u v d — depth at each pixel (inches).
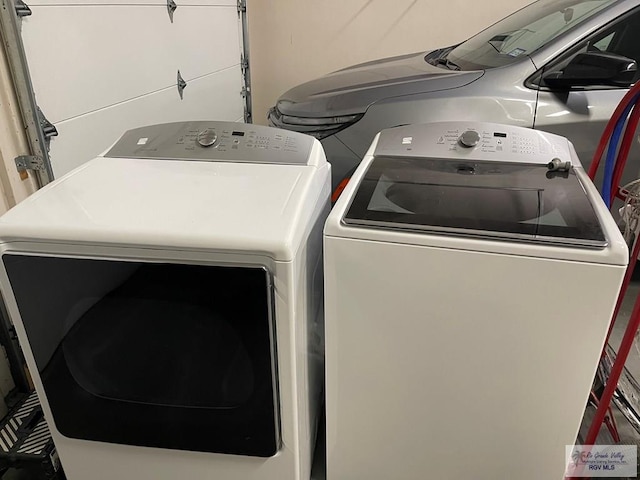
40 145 69.1
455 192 52.4
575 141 85.9
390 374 51.2
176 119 115.0
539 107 84.8
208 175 55.3
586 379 47.1
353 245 45.5
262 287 42.7
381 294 47.0
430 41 154.9
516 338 46.3
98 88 83.9
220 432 51.1
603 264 41.5
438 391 51.1
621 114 54.8
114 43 87.7
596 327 44.3
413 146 63.4
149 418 51.7
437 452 55.3
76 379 51.2
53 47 72.1
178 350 48.4
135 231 42.9
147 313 46.8
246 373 47.7
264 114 173.6
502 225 45.3
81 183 53.4
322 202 59.0
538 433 51.3
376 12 153.3
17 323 48.5
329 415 55.4
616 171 57.5
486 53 100.0
